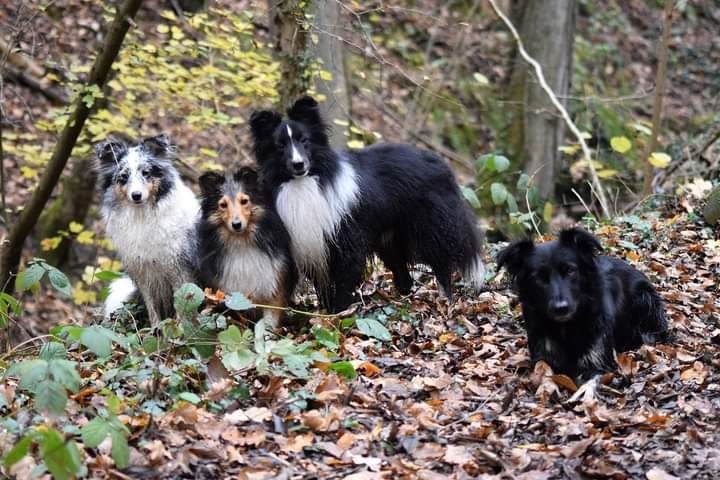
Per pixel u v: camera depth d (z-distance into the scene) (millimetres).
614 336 3578
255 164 4180
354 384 3406
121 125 5180
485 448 3123
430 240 4117
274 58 5266
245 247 3904
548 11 7180
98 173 4137
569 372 3500
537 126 7160
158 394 3303
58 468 2824
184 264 4062
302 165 3885
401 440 3143
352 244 3990
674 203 5047
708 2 9914
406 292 4234
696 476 3008
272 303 3953
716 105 8438
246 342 3383
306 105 3992
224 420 3197
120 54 5207
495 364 3613
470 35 8336
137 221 4020
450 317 3988
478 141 7617
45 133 6566
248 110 6285
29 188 6199
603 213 5707
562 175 7266
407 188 4102
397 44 8109
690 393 3352
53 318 6043
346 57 5797
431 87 7797
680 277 4172
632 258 4309
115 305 4234
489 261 4523
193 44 5121
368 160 4102
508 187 6977
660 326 3676
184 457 3045
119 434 2938
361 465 3062
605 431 3182
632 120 8078
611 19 9359
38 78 6695
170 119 6445
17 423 3096
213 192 3936
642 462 3059
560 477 3012
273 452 3113
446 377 3469
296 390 3357
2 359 3715
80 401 3326
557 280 3406
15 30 5062
